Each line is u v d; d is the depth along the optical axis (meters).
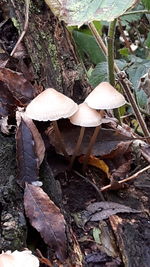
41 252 0.15
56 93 0.17
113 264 0.16
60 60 0.22
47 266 0.15
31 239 0.15
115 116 0.22
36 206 0.15
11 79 0.19
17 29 0.22
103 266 0.16
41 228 0.15
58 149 0.19
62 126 0.19
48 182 0.17
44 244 0.15
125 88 0.21
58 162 0.19
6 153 0.17
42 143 0.17
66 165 0.19
